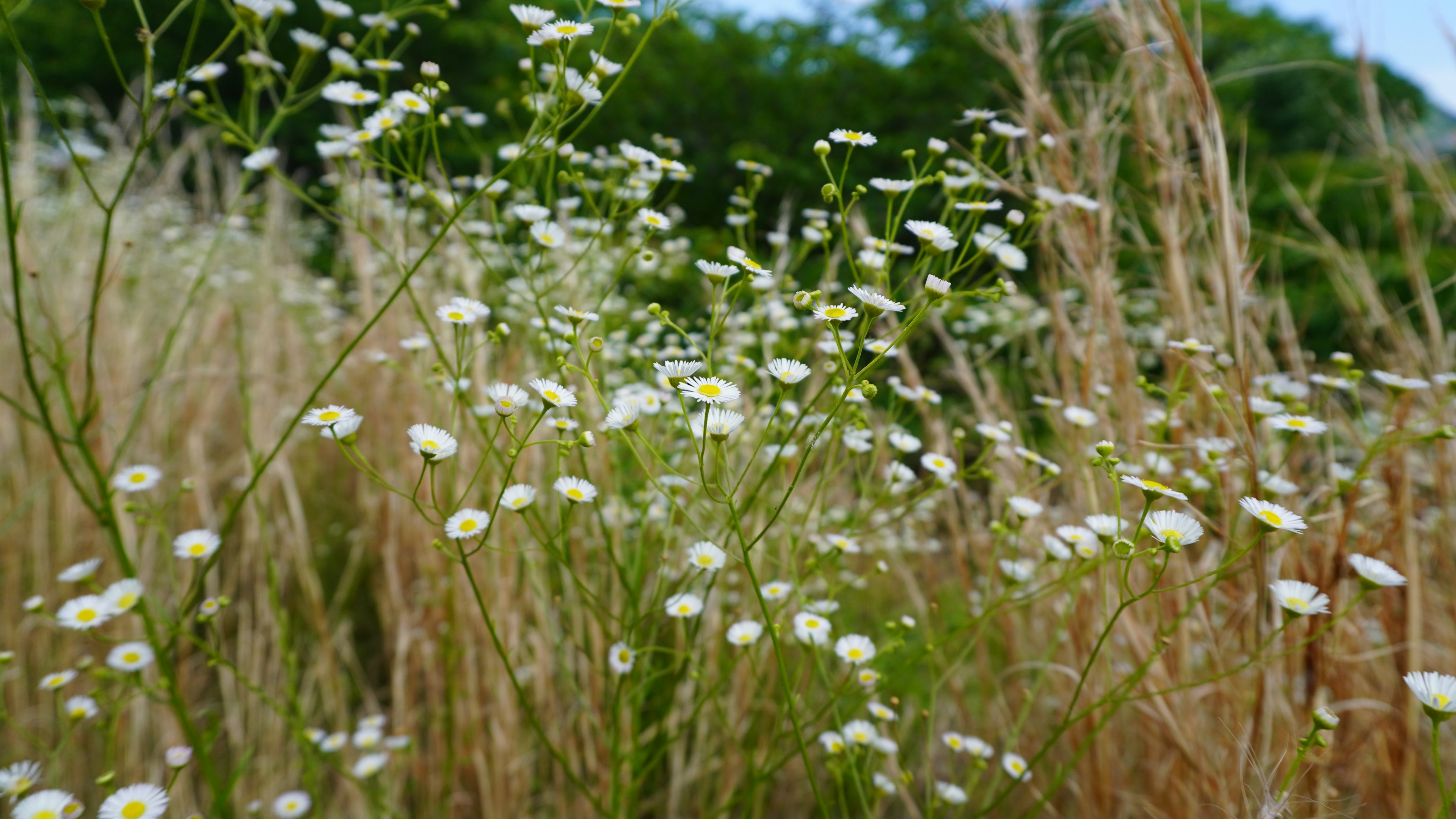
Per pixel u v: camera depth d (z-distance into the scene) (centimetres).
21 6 28
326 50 41
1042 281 49
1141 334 65
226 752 48
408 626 50
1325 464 44
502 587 44
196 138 87
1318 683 35
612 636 38
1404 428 36
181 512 58
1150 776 41
